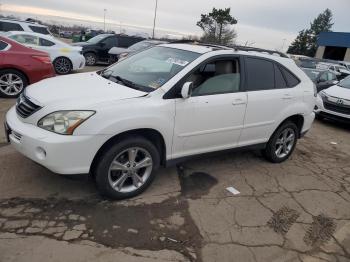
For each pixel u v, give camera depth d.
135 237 3.39
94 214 3.67
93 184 4.23
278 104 5.18
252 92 4.83
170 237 3.46
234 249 3.41
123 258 3.10
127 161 3.90
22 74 7.95
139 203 3.98
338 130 9.01
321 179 5.36
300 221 4.07
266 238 3.66
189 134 4.26
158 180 4.59
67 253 3.07
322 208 4.46
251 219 3.97
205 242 3.46
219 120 4.49
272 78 5.17
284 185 4.96
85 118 3.46
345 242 3.79
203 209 4.04
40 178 4.23
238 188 4.66
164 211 3.88
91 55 17.34
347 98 8.91
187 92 3.91
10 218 3.45
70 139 3.41
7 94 7.88
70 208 3.72
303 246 3.62
